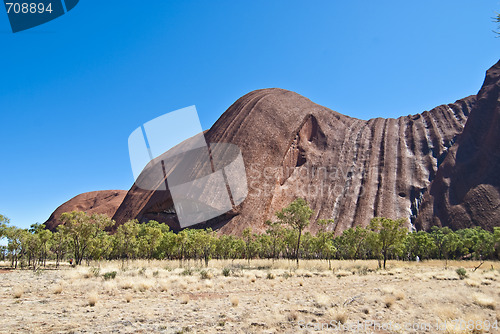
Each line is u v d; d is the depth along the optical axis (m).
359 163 129.62
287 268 33.41
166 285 15.47
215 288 16.22
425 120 143.25
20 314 9.26
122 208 126.88
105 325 8.23
